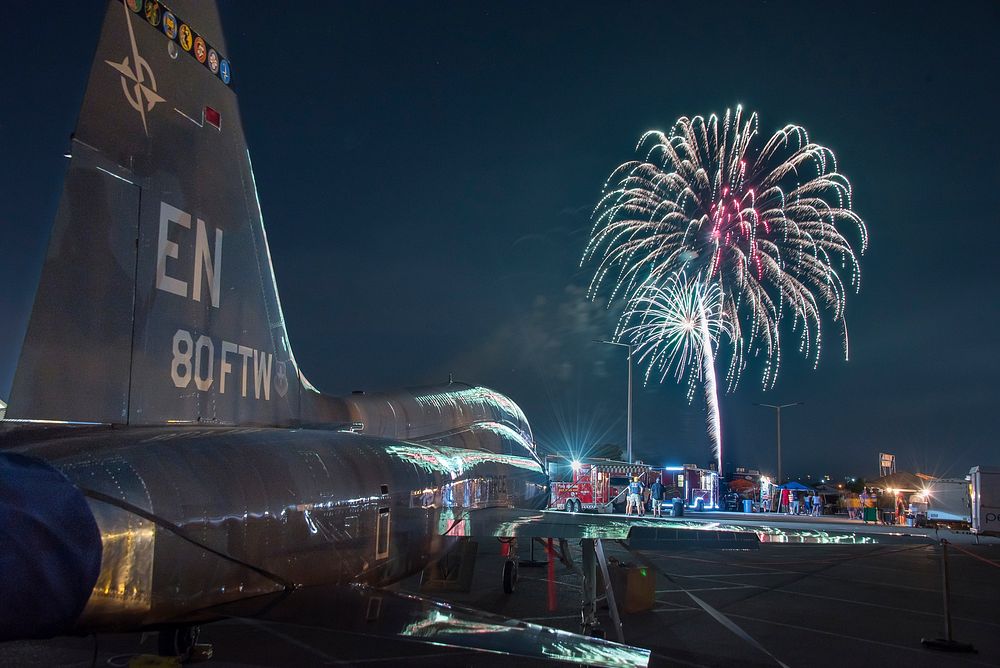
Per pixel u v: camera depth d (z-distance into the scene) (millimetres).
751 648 7875
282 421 5676
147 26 4340
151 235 4277
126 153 4141
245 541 3803
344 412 6879
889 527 27812
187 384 4535
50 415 3627
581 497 32344
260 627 8258
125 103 4152
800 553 19641
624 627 8781
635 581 9836
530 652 3592
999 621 10070
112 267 4004
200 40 4770
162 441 3803
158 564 3281
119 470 3326
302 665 6723
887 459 58562
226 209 4980
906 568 16734
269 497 4039
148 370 4207
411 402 8289
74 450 3355
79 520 2869
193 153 4672
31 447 3320
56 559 2738
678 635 8438
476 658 7176
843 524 30891
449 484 6453
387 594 4156
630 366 35094
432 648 7543
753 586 12758
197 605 3525
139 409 4125
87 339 3830
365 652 7281
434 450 6781
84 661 6676
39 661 6648
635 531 6699
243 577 3809
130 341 4090
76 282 3797
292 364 5891
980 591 13102
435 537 6113
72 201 3816
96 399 3857
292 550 4168
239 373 5078
